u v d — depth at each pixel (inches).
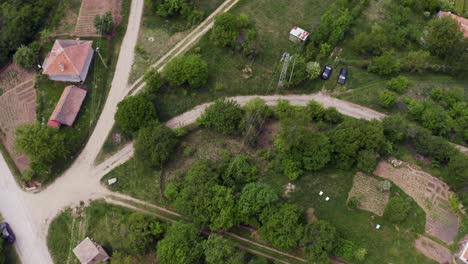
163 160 3248.0
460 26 3841.0
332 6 4082.2
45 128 3275.1
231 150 3403.1
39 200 3284.9
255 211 2935.5
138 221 3011.8
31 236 3169.3
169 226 3019.2
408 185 3152.1
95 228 3142.2
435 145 3147.1
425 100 3602.4
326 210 3088.1
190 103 3656.5
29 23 3905.0
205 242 2859.3
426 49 3892.7
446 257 2874.0
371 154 3075.8
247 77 3752.5
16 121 3629.4
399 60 3750.0
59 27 4015.8
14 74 3843.5
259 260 2893.7
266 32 3993.6
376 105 3592.5
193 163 3339.1
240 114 3383.4
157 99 3644.2
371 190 3147.1
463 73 3710.6
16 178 3388.3
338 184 3179.1
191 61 3590.1
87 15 4069.9
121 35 3973.9
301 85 3713.1
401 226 2989.7
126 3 4138.8
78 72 3572.8
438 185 3139.8
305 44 3919.8
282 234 2832.2
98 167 3398.1
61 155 3319.4
